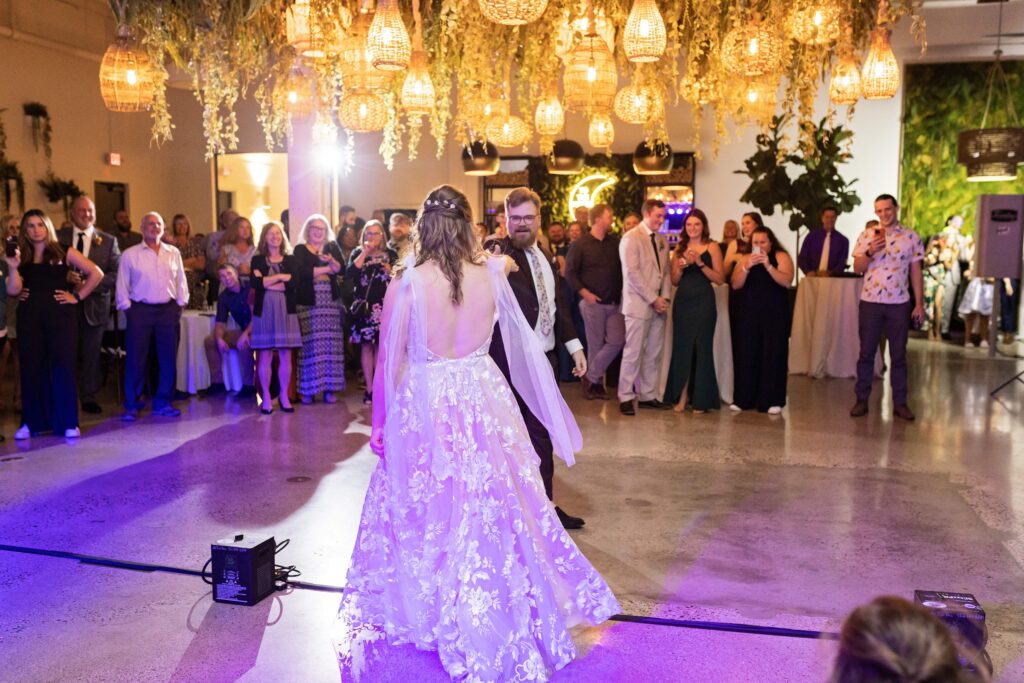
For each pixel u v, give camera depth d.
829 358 9.52
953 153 13.48
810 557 4.00
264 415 7.34
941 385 8.99
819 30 5.75
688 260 7.36
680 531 4.37
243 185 15.69
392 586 3.10
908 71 13.46
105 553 4.07
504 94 6.79
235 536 3.62
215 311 8.79
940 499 4.92
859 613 1.16
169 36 6.26
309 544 4.18
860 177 12.69
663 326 7.64
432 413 2.96
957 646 1.12
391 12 5.22
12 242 6.30
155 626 3.29
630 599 3.53
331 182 13.64
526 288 4.13
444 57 6.79
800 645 3.12
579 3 5.83
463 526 2.90
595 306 7.75
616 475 5.43
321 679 2.88
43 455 5.95
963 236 13.35
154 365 8.27
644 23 5.26
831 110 7.17
